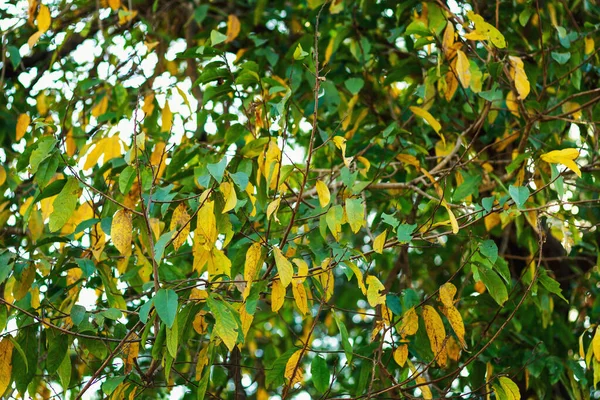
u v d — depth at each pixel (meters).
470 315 3.48
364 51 3.61
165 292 2.09
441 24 2.91
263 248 2.28
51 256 3.05
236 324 2.10
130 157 2.28
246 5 4.26
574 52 3.36
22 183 3.80
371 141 3.45
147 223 2.27
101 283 2.83
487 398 2.57
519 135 3.46
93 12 4.19
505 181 3.42
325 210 2.64
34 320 2.47
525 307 3.44
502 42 2.71
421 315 2.60
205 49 2.47
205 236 2.15
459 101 3.74
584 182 3.40
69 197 2.34
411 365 2.67
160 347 2.21
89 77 4.12
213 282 2.31
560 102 3.25
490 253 2.44
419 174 3.40
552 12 3.39
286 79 3.53
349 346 2.26
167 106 3.47
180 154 2.84
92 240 2.80
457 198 2.98
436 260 4.43
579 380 3.14
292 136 3.46
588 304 3.73
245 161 2.58
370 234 2.95
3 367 2.36
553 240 3.85
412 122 3.71
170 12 4.57
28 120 3.47
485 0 3.56
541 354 3.22
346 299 4.76
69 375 2.42
